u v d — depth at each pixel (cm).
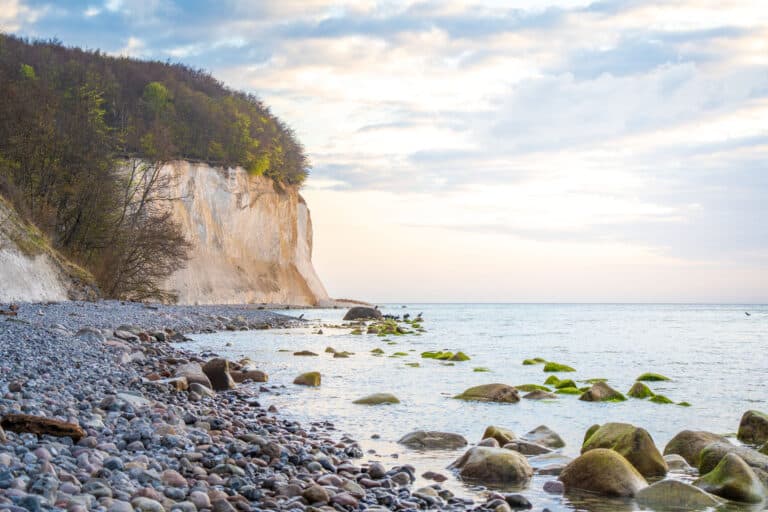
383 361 2348
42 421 708
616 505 733
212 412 1138
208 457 763
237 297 7931
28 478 528
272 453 820
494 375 1964
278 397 1492
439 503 699
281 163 9438
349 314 5953
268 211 8900
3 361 1259
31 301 3158
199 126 8306
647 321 6650
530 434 1080
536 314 9438
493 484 810
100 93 6869
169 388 1309
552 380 1778
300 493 662
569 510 714
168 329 3092
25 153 4159
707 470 850
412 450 988
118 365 1530
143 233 4756
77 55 8069
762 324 5938
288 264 9281
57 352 1522
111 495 540
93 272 4400
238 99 9812
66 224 4400
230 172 8275
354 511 638
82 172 4403
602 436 933
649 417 1285
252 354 2542
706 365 2309
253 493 639
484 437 1046
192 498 582
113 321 2770
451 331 4525
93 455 648
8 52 6644
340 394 1552
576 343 3384
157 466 667
